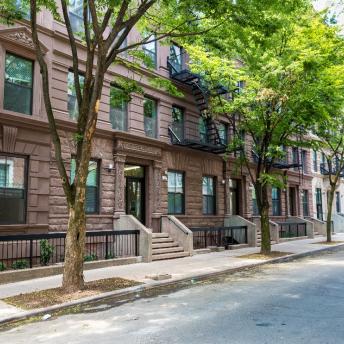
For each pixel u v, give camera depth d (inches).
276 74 589.3
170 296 355.6
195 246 762.2
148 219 687.1
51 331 255.6
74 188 372.8
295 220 1123.9
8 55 507.5
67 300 329.4
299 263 585.9
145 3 390.3
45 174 527.8
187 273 466.6
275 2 385.1
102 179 612.4
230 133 893.8
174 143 727.7
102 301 341.7
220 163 870.4
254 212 989.2
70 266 364.2
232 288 387.2
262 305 308.3
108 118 626.5
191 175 786.2
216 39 552.4
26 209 505.0
